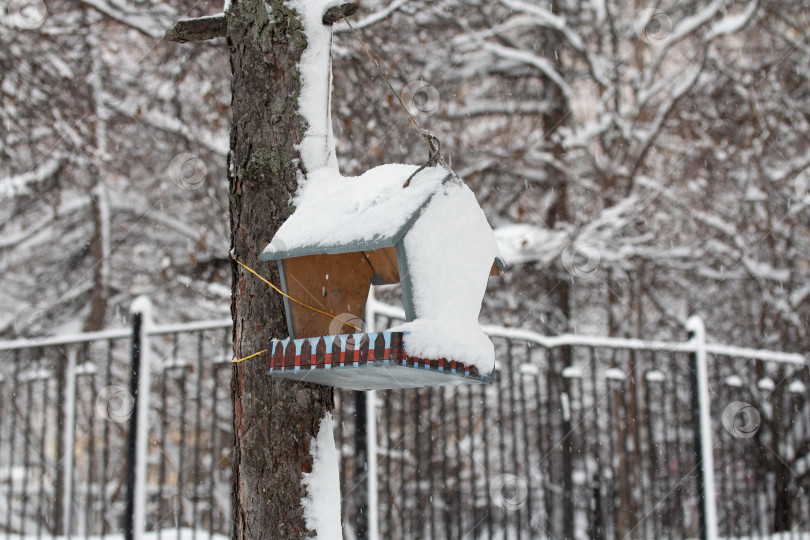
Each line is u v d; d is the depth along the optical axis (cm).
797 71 1016
